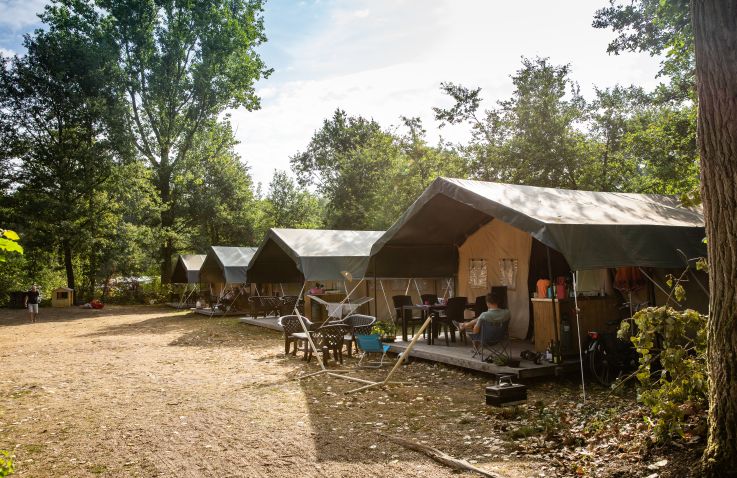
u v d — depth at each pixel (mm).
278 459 4898
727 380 3709
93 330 17875
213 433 5793
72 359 11633
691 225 8727
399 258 12586
